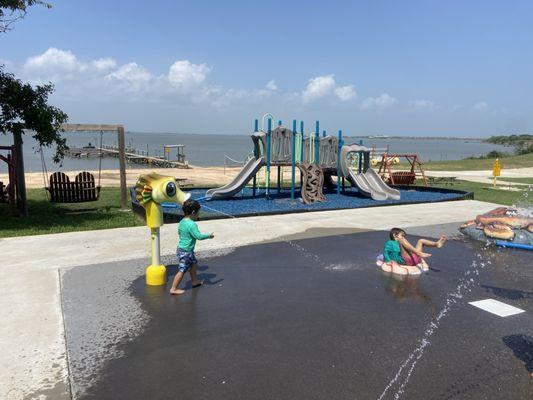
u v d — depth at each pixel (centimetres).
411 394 326
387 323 457
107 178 2408
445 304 514
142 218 1057
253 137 1468
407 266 639
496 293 553
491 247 792
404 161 5331
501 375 355
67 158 6150
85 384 339
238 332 433
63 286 562
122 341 412
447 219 1068
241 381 344
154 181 552
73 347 399
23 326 442
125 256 704
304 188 1374
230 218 1052
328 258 707
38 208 1242
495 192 1791
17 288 553
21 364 368
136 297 526
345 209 1222
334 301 520
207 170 3338
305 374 355
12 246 767
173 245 777
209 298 526
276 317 471
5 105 989
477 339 421
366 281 595
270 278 604
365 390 331
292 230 920
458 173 2988
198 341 414
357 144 1608
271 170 3019
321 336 425
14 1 970
